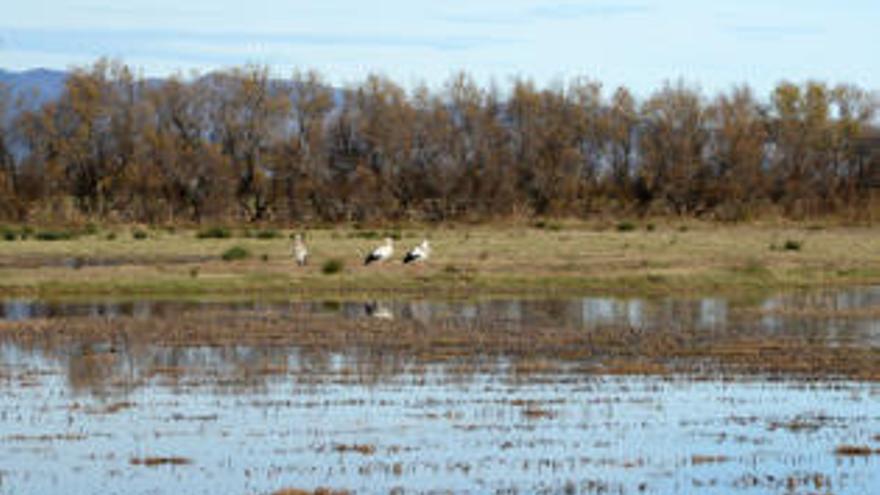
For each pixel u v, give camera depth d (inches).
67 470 1486.2
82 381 2046.0
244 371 2126.0
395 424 1708.9
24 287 3607.3
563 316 2965.1
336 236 5664.4
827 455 1541.6
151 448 1584.6
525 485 1416.1
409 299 3410.4
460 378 2048.5
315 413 1781.5
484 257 4320.9
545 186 7829.7
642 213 7819.9
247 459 1530.5
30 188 7652.6
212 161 7628.0
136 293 3567.9
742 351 2343.8
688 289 3629.4
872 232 6067.9
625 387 1967.3
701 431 1668.3
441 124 7829.7
